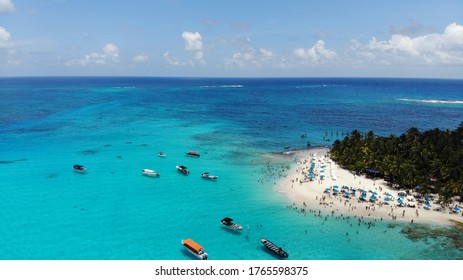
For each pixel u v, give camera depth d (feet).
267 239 186.29
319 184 269.64
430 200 237.04
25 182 262.47
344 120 605.73
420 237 188.24
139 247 177.06
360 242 183.11
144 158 337.52
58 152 348.38
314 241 184.14
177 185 266.36
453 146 306.35
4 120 520.01
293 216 213.46
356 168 299.17
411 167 253.03
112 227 196.95
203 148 387.75
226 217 212.02
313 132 495.82
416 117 645.51
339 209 223.30
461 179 233.76
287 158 350.64
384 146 303.27
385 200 233.35
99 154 346.74
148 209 222.07
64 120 536.42
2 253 169.07
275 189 260.62
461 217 212.23
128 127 497.05
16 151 348.18
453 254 171.83
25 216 207.82
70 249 173.47
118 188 256.52
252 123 564.71
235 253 173.06
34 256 167.02
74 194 242.78
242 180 280.92
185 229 197.06
